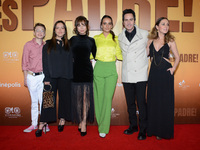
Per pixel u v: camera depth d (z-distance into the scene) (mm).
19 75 2986
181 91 3045
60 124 2729
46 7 2926
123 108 3043
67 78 2488
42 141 2328
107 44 2479
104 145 2203
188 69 3037
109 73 2475
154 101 2344
